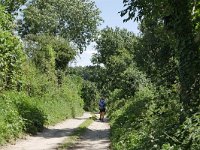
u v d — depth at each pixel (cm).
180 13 1098
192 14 1088
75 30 6694
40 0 6450
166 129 917
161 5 1408
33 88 2902
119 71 4959
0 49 1542
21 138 1739
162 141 847
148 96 2095
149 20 1647
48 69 3706
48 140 1770
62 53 4388
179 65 1074
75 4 6669
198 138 661
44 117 2394
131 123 1611
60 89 4109
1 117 1681
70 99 4281
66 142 1700
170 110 1067
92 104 6919
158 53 1959
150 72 2169
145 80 3186
